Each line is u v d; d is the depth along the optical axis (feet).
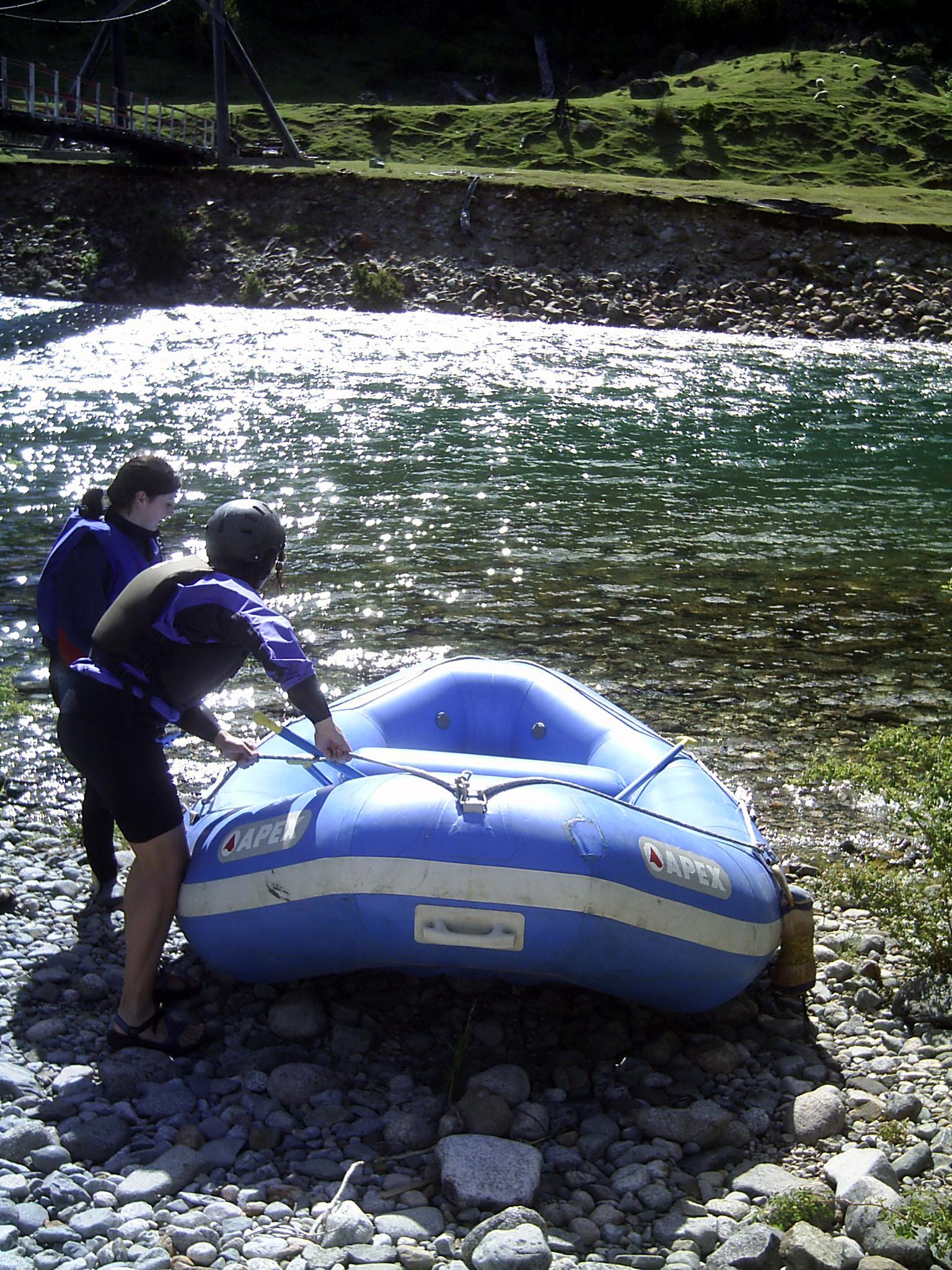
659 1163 10.14
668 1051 12.06
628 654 26.91
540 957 11.03
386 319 95.09
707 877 11.80
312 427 56.03
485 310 100.17
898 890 14.47
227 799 13.16
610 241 108.17
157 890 11.49
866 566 35.91
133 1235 8.85
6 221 113.39
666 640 28.02
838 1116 10.82
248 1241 8.93
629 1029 12.60
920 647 28.12
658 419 62.18
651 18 222.69
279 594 30.45
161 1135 10.18
